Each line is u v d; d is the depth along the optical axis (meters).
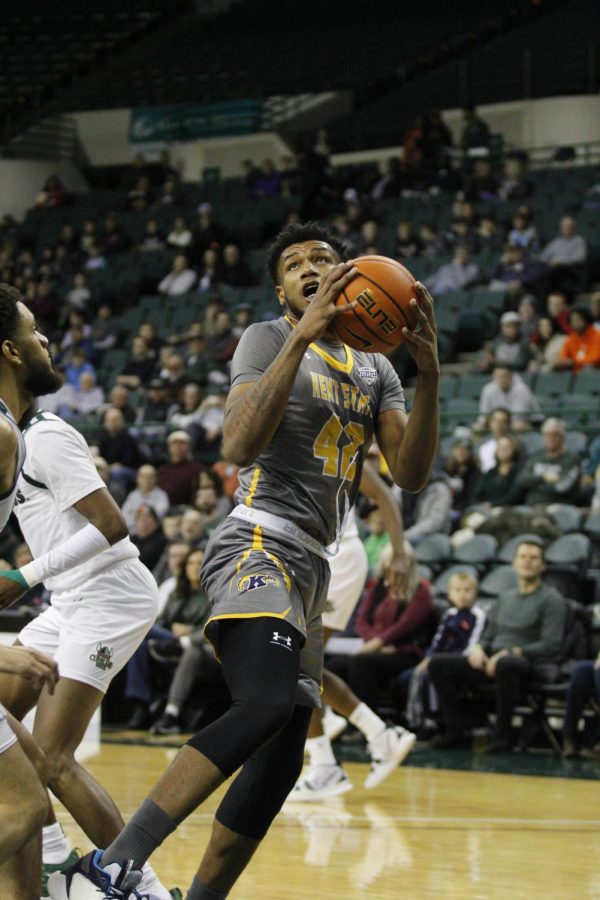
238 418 3.63
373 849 5.56
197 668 10.34
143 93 26.75
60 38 26.88
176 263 19.77
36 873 3.37
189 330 18.44
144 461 14.32
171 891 3.79
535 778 8.02
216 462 13.67
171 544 11.64
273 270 4.14
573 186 19.69
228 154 25.86
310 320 3.60
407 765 8.65
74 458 4.17
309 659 3.92
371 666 9.83
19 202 25.42
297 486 3.88
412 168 21.20
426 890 4.72
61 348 18.77
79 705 4.25
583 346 14.37
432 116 21.72
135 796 6.87
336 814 6.57
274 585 3.69
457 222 18.47
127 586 4.37
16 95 26.28
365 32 27.34
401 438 4.04
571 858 5.37
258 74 26.95
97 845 4.20
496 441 12.03
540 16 25.73
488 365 14.79
